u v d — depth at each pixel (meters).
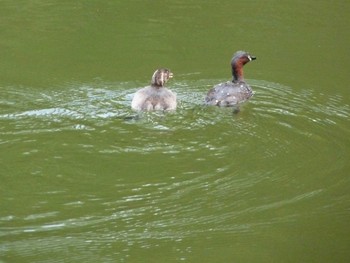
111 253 12.47
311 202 13.87
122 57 20.39
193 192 13.91
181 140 15.50
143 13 23.28
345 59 20.59
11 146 15.09
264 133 15.91
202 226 13.16
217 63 20.11
